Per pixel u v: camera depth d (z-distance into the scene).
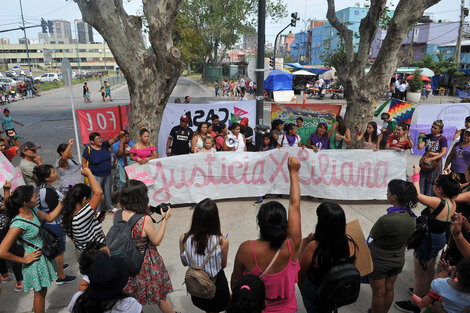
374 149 6.78
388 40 7.88
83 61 137.62
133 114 6.80
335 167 6.80
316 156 6.78
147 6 6.26
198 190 6.68
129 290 3.13
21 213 3.18
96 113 8.06
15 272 4.05
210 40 46.75
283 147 6.88
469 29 39.09
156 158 6.44
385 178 6.83
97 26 6.29
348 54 8.75
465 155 6.09
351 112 8.58
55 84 45.59
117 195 3.64
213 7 38.66
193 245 2.88
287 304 2.61
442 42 39.66
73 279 4.38
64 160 5.50
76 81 54.81
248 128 7.59
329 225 2.51
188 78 72.00
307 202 6.99
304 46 90.50
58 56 135.88
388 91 29.27
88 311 1.98
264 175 6.86
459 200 3.69
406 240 3.17
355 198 6.89
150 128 6.82
